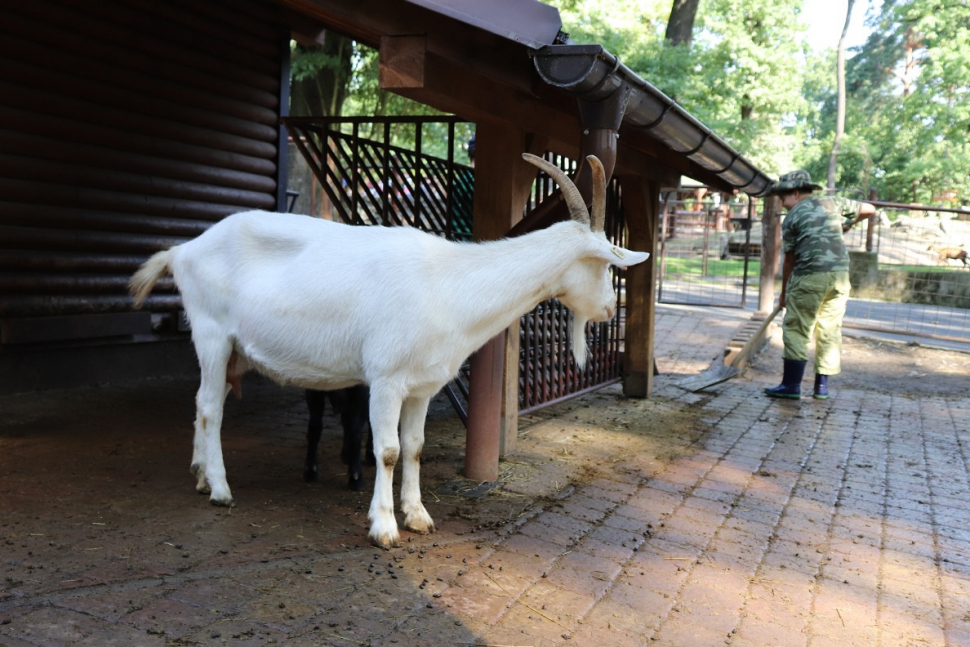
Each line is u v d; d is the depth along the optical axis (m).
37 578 3.21
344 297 3.78
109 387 7.26
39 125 6.46
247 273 4.03
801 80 24.34
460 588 3.37
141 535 3.74
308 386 4.10
